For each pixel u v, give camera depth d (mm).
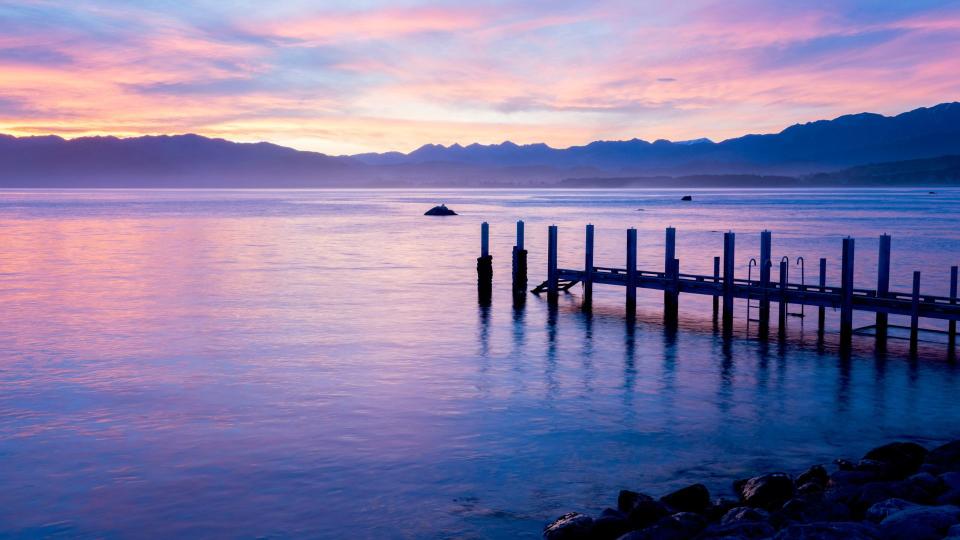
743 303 43281
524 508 17422
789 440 21688
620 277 40531
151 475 18984
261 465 19625
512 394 25781
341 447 20844
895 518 14141
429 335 34688
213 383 26703
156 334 34719
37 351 31406
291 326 36469
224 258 66125
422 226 112750
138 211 166750
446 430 22219
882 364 29719
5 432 21781
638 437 21812
